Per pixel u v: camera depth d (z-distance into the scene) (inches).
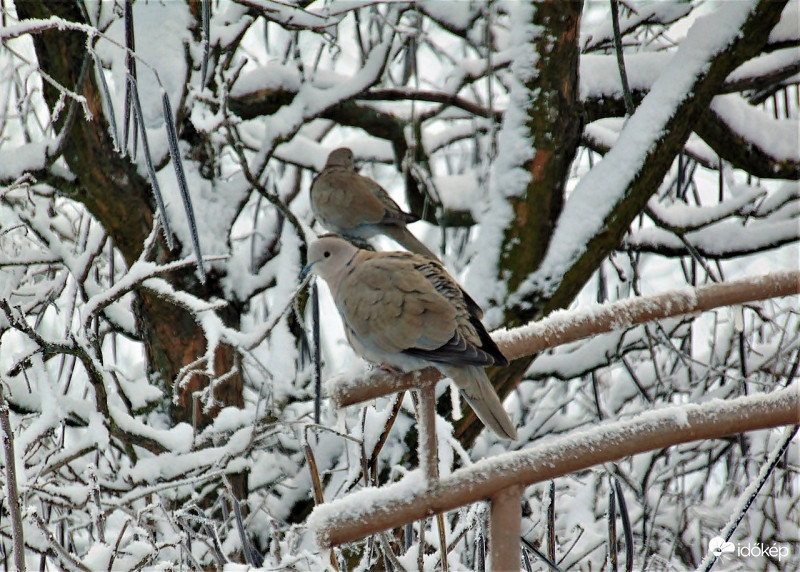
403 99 478.9
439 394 397.4
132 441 349.7
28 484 295.7
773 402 190.1
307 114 442.3
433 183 477.1
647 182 415.8
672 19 505.0
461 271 510.6
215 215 419.2
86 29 244.8
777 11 419.5
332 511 179.6
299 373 438.3
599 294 419.5
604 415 507.8
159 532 365.4
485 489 181.5
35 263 393.4
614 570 284.2
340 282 287.7
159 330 410.9
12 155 366.6
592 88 463.8
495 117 497.0
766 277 232.4
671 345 430.6
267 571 262.1
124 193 385.1
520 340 238.7
